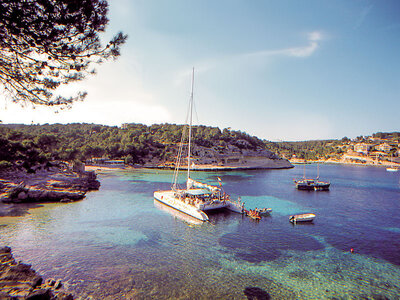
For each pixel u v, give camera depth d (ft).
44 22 26.50
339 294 50.83
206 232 88.53
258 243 79.10
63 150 312.29
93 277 53.36
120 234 83.10
